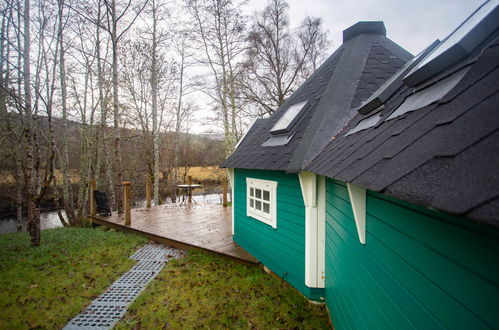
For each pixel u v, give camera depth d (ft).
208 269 15.75
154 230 22.62
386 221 5.19
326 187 11.12
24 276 14.37
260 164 13.62
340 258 8.83
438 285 3.45
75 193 57.11
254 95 47.85
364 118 8.88
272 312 11.44
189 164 73.31
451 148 2.69
